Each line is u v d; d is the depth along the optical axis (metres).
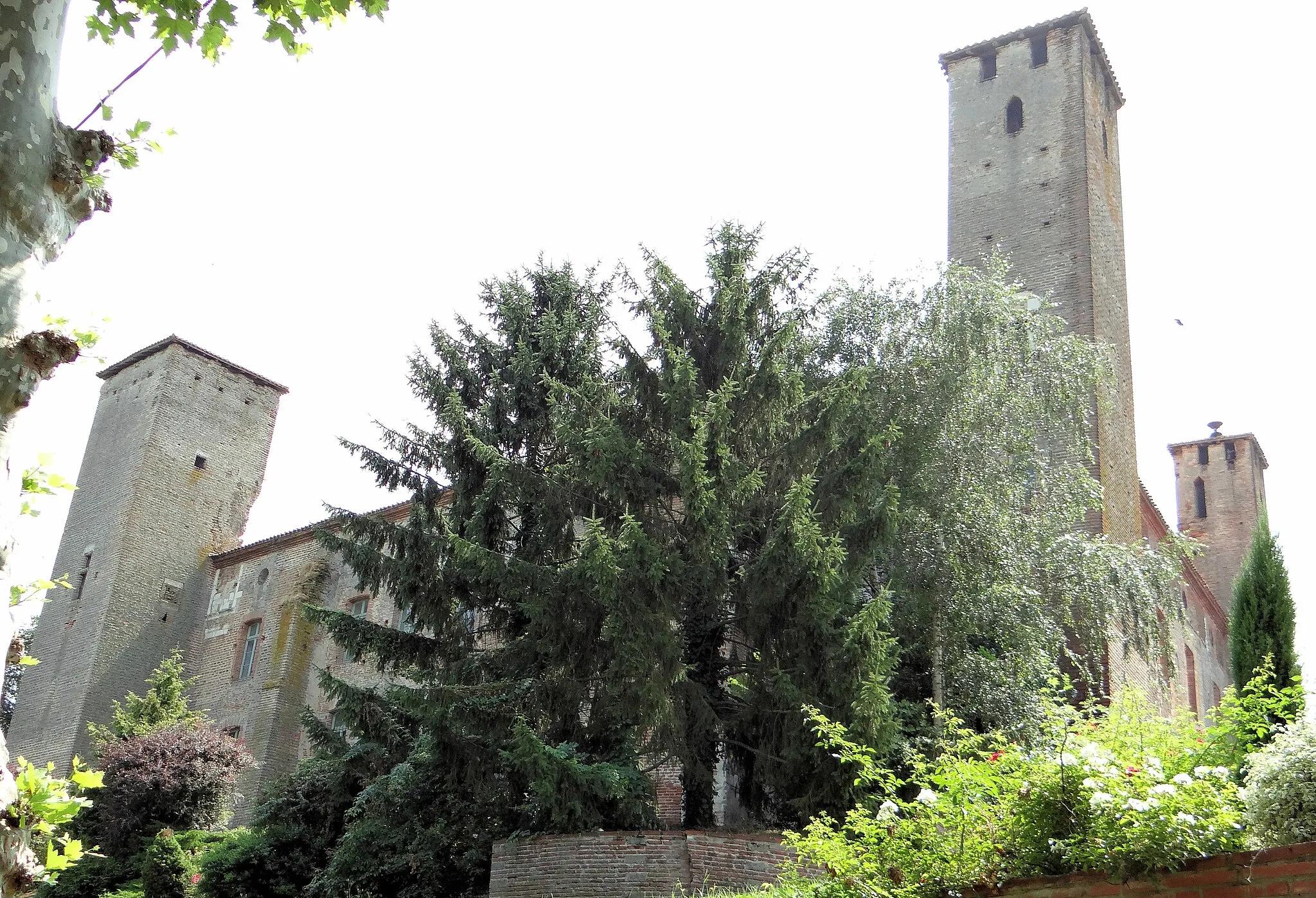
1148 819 7.81
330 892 20.12
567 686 19.73
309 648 38.41
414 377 24.22
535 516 21.78
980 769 9.31
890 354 25.55
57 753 40.03
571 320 23.94
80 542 44.25
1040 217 35.72
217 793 30.67
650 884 17.12
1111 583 25.48
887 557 23.11
